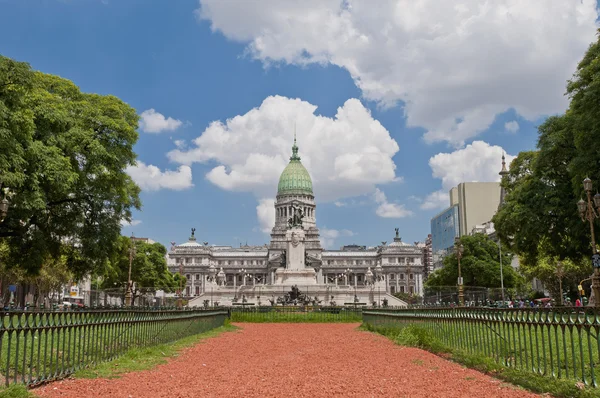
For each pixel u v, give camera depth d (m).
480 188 182.38
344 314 68.75
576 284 92.38
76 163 47.31
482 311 22.47
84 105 50.66
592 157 44.78
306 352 28.28
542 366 19.39
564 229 55.22
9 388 14.46
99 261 54.84
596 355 20.86
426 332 30.44
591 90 42.81
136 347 25.89
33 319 16.61
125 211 57.22
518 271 125.81
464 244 112.56
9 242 50.19
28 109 40.06
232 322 64.56
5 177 34.81
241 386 17.11
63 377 17.92
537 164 55.94
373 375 19.50
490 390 16.31
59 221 49.59
